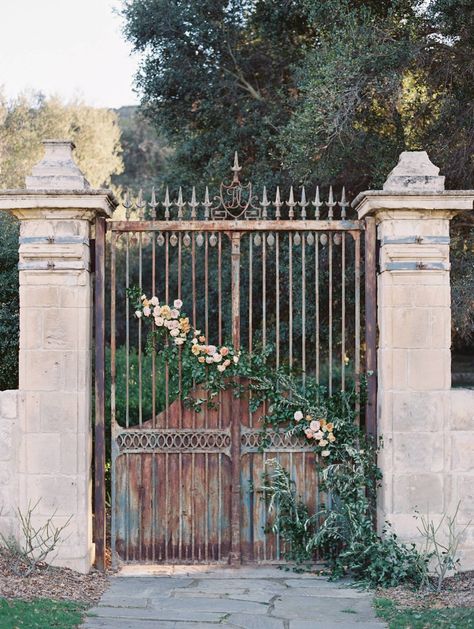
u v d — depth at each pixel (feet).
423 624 16.05
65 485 19.99
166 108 49.32
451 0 32.22
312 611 17.29
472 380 42.01
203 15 46.55
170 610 17.29
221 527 21.26
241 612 17.17
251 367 21.03
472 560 20.16
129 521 21.22
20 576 18.84
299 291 38.83
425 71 35.32
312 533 21.09
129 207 21.26
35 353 20.10
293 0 42.68
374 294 20.94
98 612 17.04
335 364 42.50
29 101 74.43
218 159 46.88
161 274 50.11
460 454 20.21
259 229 21.09
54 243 20.06
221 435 21.20
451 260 36.09
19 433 20.13
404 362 20.16
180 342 21.11
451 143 34.83
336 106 33.53
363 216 21.06
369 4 38.50
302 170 35.45
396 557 19.51
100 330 20.80
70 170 20.22
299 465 21.30
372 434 20.81
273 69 47.09
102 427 20.83
